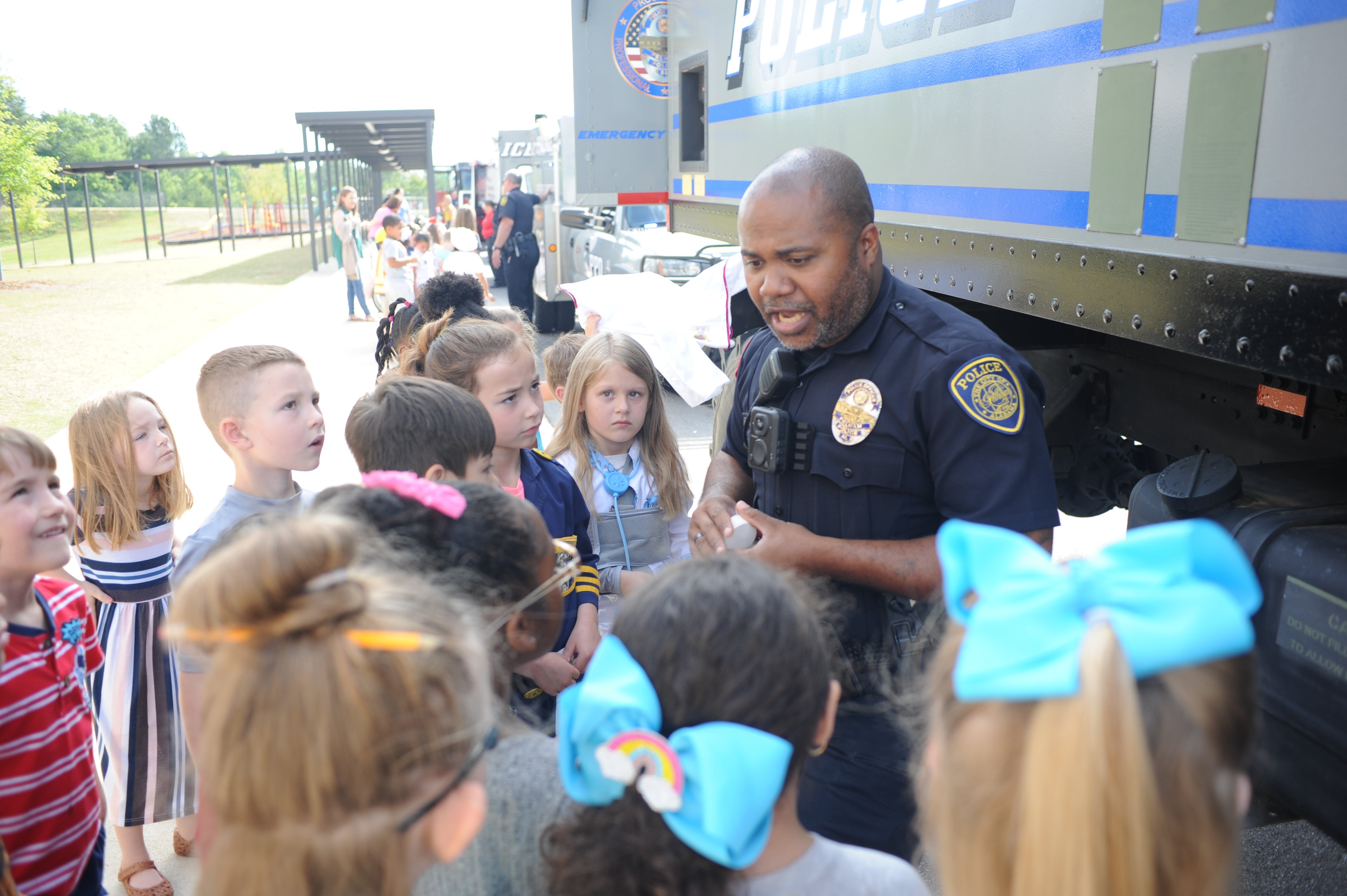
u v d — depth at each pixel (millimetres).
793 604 1128
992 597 811
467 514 1372
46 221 27312
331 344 11750
